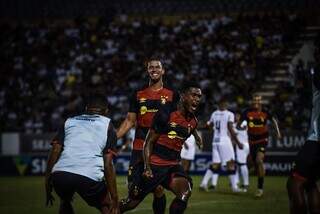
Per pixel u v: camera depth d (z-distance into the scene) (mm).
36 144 86500
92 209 41938
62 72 107062
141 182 28469
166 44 109875
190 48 108188
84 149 25219
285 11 115000
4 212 40938
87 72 105625
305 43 103562
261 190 50375
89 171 24844
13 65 109562
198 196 51562
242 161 56406
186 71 101875
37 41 115000
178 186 27688
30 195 53500
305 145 24109
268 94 97938
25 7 125438
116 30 115562
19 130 93812
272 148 80562
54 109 97250
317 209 24062
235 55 105000
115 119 91438
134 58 108000
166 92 30859
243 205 44781
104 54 110125
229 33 110062
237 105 92188
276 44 106250
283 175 80250
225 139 55781
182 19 120125
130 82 102000
